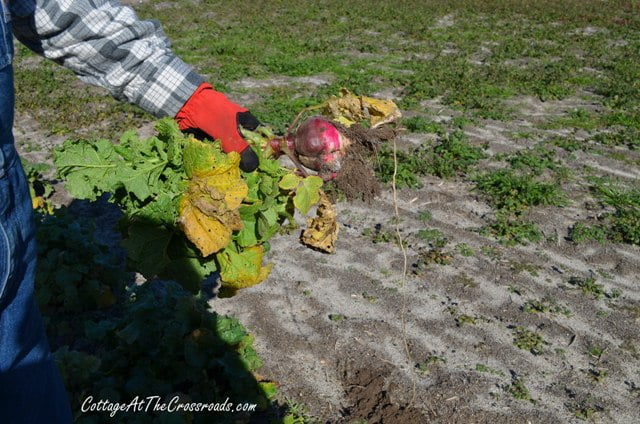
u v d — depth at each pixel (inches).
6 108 35.9
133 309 83.0
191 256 48.3
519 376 93.1
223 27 340.5
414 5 406.6
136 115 203.6
